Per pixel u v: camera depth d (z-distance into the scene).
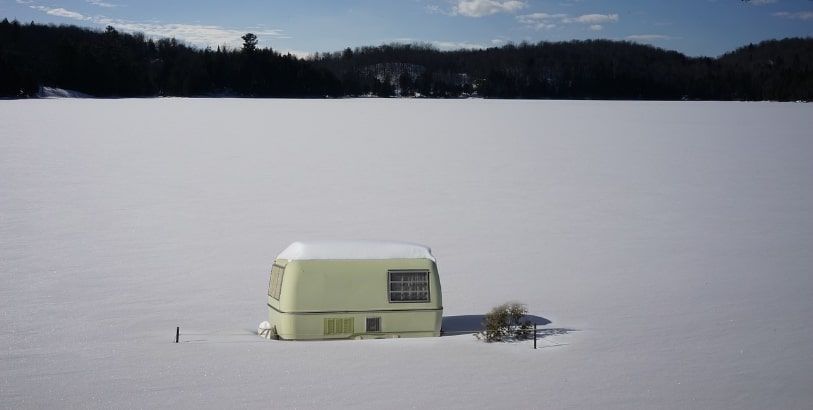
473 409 11.02
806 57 181.12
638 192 36.22
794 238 26.52
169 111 89.00
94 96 139.38
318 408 11.01
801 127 73.19
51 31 164.12
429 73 183.62
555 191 36.25
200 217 28.88
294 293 14.28
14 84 121.25
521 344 14.39
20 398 11.42
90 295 18.47
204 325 16.03
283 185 36.72
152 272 20.89
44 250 23.27
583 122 79.88
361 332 14.44
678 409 11.12
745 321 16.42
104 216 28.69
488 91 179.00
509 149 53.28
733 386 12.12
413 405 11.15
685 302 18.30
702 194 35.78
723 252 24.38
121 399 11.36
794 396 11.68
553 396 11.58
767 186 38.16
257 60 160.00
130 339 14.71
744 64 186.25
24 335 15.02
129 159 44.84
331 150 51.31
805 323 16.22
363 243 14.95
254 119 78.88
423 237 26.12
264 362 13.02
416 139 59.78
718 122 79.94
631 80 173.75
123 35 173.00
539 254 23.97
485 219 29.39
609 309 17.66
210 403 11.18
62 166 41.38
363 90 175.62
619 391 11.84
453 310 17.72
